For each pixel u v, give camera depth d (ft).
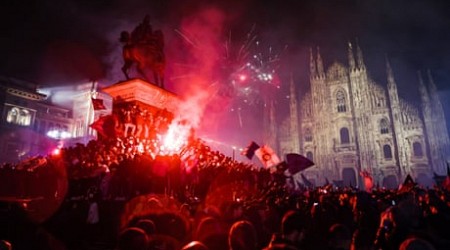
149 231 15.38
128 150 61.72
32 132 179.22
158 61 80.84
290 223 14.39
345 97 242.99
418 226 18.93
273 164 100.94
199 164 68.44
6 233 31.53
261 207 29.66
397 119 217.56
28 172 49.96
